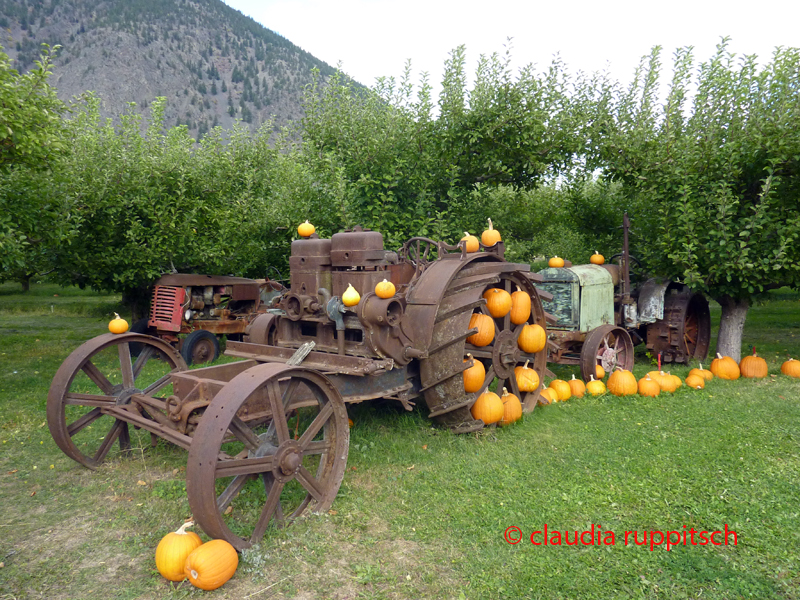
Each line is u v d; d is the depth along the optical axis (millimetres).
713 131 8500
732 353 9367
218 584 3105
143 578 3270
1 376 8586
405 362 5062
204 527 3291
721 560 3352
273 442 3777
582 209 11680
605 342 8102
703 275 8422
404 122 10133
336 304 4945
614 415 6387
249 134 13477
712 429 5793
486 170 10867
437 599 3014
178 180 10812
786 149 7547
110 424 6133
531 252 17594
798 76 8047
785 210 8086
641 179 9445
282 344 5609
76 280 11133
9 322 15906
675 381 7508
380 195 9648
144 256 10273
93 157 10352
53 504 4234
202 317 10445
